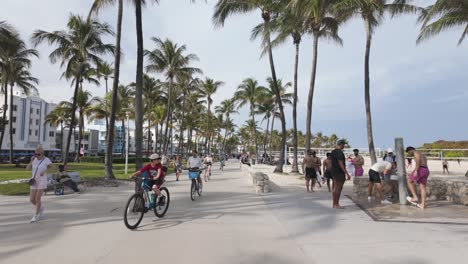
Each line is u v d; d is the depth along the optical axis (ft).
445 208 30.35
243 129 340.18
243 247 18.49
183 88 158.71
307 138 71.87
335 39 80.74
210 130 265.95
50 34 77.10
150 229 22.75
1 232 21.79
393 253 17.21
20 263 15.81
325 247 18.42
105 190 46.83
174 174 84.02
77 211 29.58
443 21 56.44
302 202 34.99
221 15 74.95
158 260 16.29
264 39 68.39
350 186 52.44
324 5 47.75
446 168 79.41
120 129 303.48
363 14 59.31
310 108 72.18
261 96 161.48
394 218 25.88
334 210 30.07
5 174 70.79
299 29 70.90
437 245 18.54
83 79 116.78
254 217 26.99
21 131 238.68
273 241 19.71
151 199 26.40
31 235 21.01
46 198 38.04
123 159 160.45
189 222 25.04
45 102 262.26
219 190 46.60
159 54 119.75
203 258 16.60
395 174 39.75
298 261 16.12
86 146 310.45
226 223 24.71
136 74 41.09
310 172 44.37
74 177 45.57
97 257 16.72
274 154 190.80
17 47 92.99
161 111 172.76
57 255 17.02
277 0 71.97
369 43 59.41
